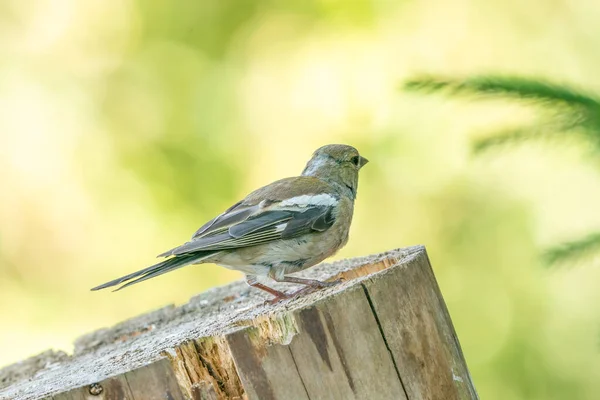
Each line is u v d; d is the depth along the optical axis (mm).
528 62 13438
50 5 15031
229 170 14219
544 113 5457
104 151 14547
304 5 14438
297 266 8289
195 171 14320
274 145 14180
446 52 13891
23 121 14625
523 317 12578
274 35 14547
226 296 8633
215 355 5676
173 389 5246
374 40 14141
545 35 13555
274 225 8094
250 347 5402
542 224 12805
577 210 12695
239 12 14695
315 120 14117
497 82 5488
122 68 14867
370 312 5594
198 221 14000
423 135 13555
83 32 14961
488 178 13234
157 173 14359
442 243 13336
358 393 5465
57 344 13703
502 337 12602
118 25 14977
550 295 12570
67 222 14320
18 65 14859
